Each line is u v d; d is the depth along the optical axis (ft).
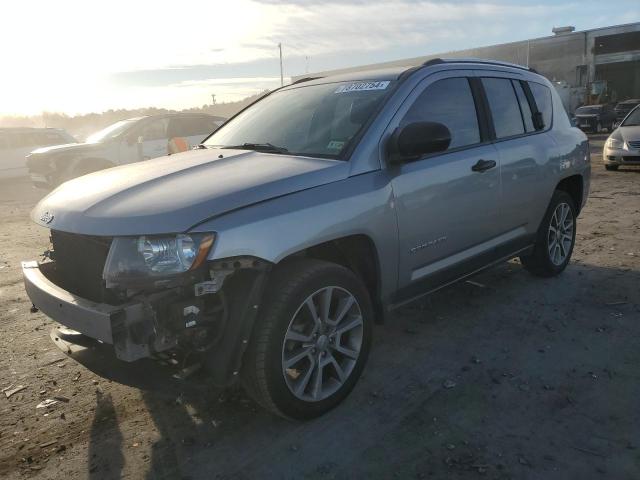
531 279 16.74
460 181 12.03
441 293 15.87
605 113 95.14
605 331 12.89
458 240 12.37
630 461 8.39
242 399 10.50
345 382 10.09
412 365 11.66
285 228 8.78
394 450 8.88
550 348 12.17
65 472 8.68
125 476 8.55
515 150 13.87
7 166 54.08
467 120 12.85
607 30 127.03
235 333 8.46
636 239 21.03
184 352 8.61
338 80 13.08
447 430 9.34
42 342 13.73
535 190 14.71
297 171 9.66
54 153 35.47
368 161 10.39
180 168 10.30
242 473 8.51
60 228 9.01
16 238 27.02
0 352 13.14
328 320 9.64
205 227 8.12
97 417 10.21
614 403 9.95
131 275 8.11
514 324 13.52
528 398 10.22
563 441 8.94
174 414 10.20
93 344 9.53
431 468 8.41
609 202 28.94
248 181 9.20
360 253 10.55
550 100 16.43
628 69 132.67
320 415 9.80
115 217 8.45
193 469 8.64
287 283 8.95
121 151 37.06
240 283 8.64
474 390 10.57
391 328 13.60
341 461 8.67
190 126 39.63
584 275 16.93
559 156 15.61
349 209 9.68
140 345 8.11
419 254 11.40
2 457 9.07
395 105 11.17
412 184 10.93
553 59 136.87
